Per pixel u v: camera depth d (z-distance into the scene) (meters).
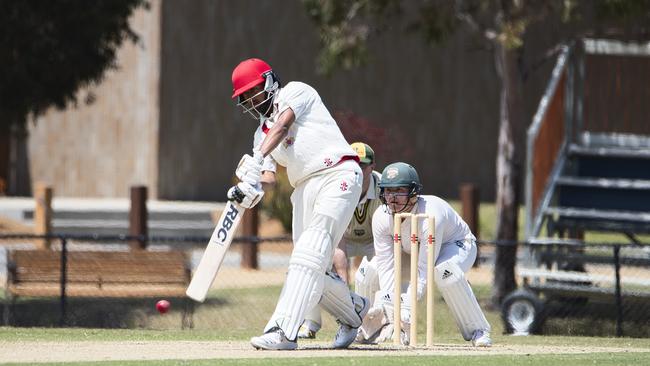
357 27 66.81
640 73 61.38
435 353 30.36
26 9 60.88
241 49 110.38
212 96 109.50
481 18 93.12
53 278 56.22
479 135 114.50
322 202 30.33
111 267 56.47
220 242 29.73
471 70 114.44
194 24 109.00
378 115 113.38
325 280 30.95
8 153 112.38
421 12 67.00
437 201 33.75
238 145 110.06
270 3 111.00
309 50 111.62
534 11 66.75
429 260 32.41
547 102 58.19
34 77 63.44
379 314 33.91
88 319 53.66
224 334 41.78
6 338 37.19
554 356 30.30
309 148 30.31
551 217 58.50
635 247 50.75
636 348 37.25
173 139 108.50
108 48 66.38
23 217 92.75
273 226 90.44
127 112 109.00
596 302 56.09
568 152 60.28
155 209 95.44
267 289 62.50
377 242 34.03
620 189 58.75
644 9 60.25
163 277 56.72
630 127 61.47
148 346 32.78
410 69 113.81
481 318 34.31
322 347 32.12
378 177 39.31
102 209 93.25
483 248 83.69
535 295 52.88
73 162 110.81
